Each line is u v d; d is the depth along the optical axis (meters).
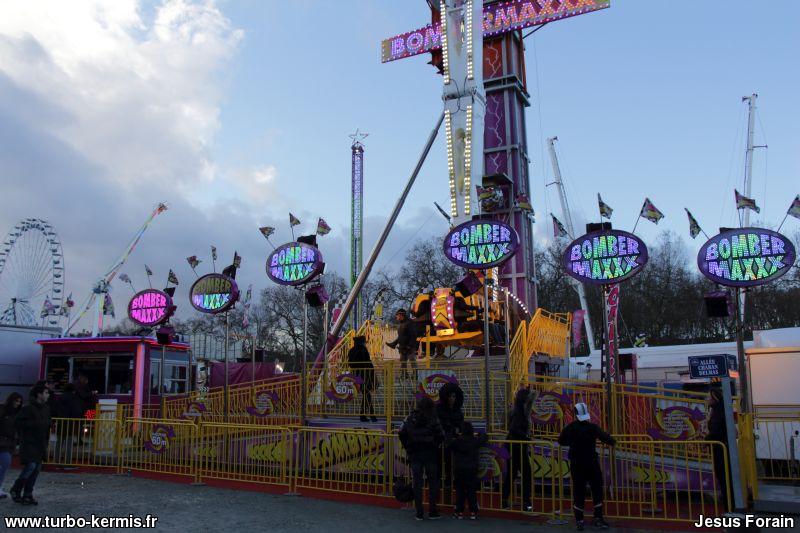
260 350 26.94
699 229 11.30
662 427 10.85
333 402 14.40
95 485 12.01
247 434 12.29
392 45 26.89
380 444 10.73
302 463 11.40
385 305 62.06
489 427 10.55
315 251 13.79
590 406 12.41
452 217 20.12
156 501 10.47
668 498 10.30
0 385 18.86
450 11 21.27
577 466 8.60
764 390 14.87
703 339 52.94
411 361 14.32
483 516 9.41
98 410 14.62
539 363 16.39
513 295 20.56
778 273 10.06
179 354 19.83
